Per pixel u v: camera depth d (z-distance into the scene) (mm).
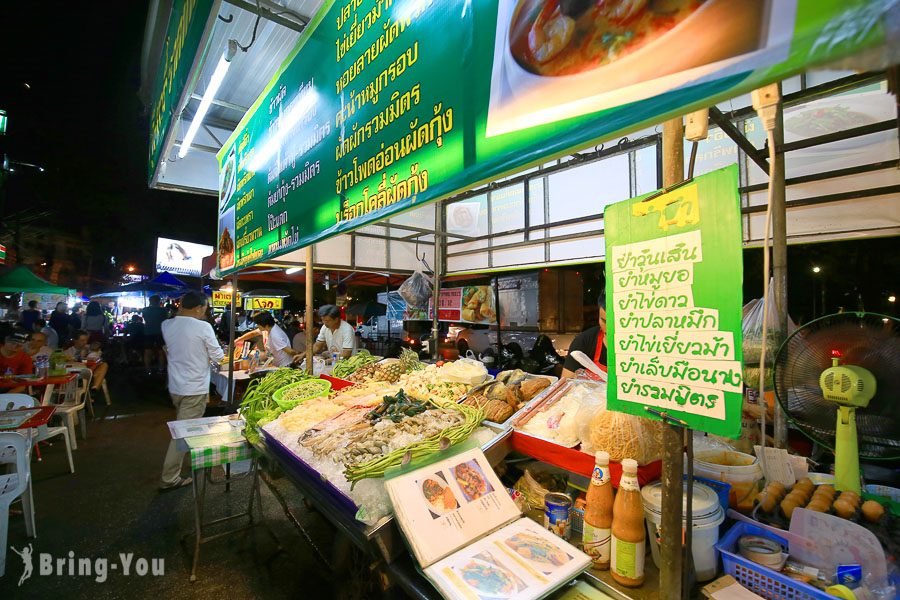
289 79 2676
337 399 2684
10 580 2670
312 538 3146
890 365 1288
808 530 1251
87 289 20484
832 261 4547
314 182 2312
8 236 14539
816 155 2875
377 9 1768
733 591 1170
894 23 475
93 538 3146
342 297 7418
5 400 3902
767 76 595
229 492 3904
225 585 2627
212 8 2133
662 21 744
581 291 5348
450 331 5992
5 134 10555
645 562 1373
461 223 5504
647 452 1437
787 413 1496
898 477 1933
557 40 953
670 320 994
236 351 6598
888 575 1101
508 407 2094
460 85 1294
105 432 5789
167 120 3594
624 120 798
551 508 1547
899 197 2625
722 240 890
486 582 1226
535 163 1026
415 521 1384
